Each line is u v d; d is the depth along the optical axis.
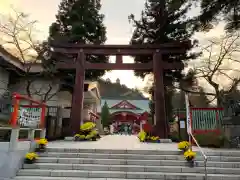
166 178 5.48
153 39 15.05
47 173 5.69
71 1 15.69
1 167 5.64
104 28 16.33
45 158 6.32
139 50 12.85
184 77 14.33
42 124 7.88
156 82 12.20
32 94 14.05
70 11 15.21
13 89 15.40
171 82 15.00
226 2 8.63
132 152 6.69
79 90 12.40
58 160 6.25
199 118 9.31
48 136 12.15
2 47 13.02
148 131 11.44
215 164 6.02
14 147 5.85
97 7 15.93
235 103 11.62
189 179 5.44
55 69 13.14
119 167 5.86
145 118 25.69
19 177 5.55
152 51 12.76
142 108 42.59
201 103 17.28
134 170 5.82
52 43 12.91
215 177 5.43
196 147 8.28
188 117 6.90
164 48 12.73
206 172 5.35
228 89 13.78
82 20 15.03
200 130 9.16
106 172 5.65
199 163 6.03
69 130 11.86
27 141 6.55
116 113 37.34
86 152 6.75
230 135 9.71
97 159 6.25
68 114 16.83
